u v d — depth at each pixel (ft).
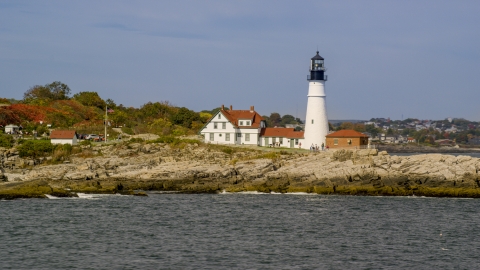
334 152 402.31
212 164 417.90
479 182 364.99
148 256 225.56
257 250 235.81
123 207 318.86
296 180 383.24
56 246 237.86
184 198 351.25
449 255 231.71
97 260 219.82
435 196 361.30
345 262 221.66
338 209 318.45
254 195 364.99
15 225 271.28
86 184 377.71
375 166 382.42
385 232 267.59
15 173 414.41
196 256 226.17
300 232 265.75
